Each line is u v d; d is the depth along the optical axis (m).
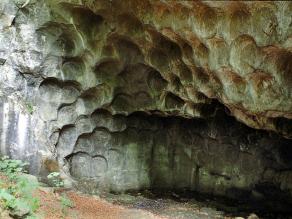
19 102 10.84
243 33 8.25
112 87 12.00
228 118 13.26
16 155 10.75
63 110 11.72
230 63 8.78
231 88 9.40
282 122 10.30
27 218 7.60
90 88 11.74
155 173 13.98
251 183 13.14
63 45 11.05
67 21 10.59
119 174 13.21
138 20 10.24
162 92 11.82
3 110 10.68
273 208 12.67
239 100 9.44
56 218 8.42
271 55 8.30
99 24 10.78
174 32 9.51
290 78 8.57
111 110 12.44
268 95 8.90
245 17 8.11
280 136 12.47
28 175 10.15
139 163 13.58
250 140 13.06
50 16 10.48
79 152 12.48
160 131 13.80
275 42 7.87
